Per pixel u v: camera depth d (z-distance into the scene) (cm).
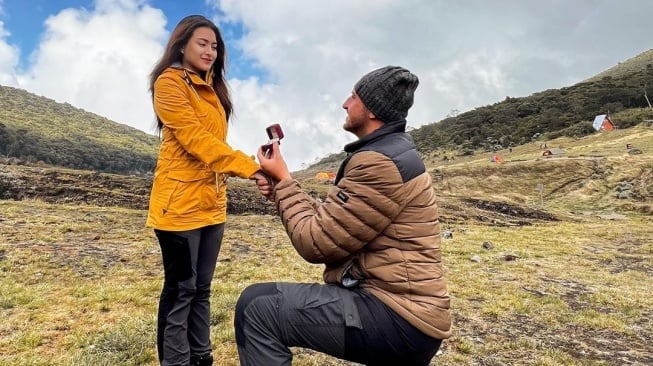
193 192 227
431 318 168
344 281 178
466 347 377
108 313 413
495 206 2248
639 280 771
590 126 6638
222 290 509
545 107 8931
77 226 890
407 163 170
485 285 654
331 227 168
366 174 167
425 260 172
